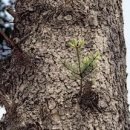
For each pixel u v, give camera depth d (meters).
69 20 3.12
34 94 2.91
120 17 3.41
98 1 3.25
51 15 3.14
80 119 2.79
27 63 3.03
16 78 3.05
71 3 3.17
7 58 3.23
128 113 3.08
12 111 2.91
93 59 2.65
